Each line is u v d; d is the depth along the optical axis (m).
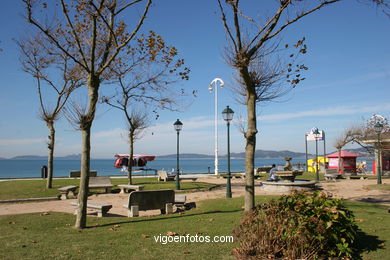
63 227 8.37
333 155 36.75
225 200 13.22
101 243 6.78
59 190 15.73
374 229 7.88
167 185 20.20
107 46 9.19
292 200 7.05
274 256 5.95
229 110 15.20
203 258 5.93
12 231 7.87
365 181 25.41
